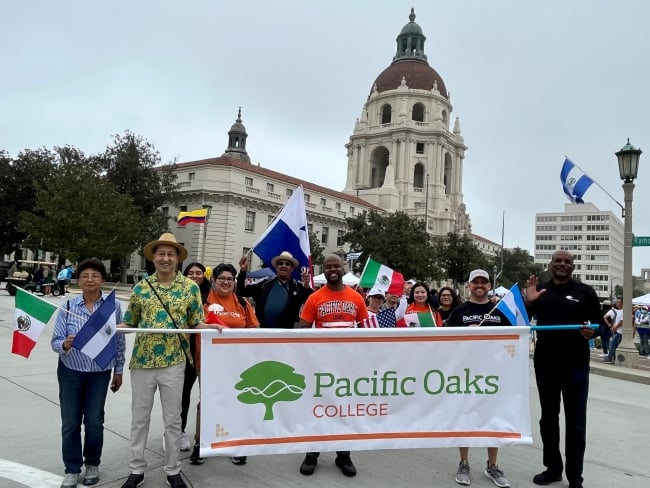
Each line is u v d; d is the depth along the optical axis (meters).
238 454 3.91
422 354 4.27
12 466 4.11
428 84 79.81
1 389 6.61
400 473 4.39
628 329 12.64
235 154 82.81
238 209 46.88
